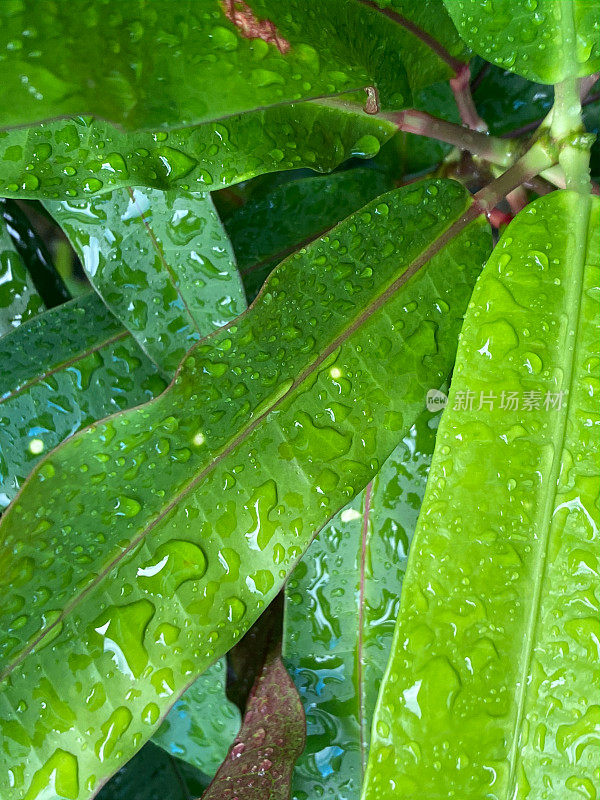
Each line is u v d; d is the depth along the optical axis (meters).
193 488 0.26
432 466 0.25
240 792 0.31
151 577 0.26
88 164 0.28
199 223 0.33
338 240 0.28
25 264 0.36
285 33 0.25
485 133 0.34
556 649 0.25
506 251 0.27
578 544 0.25
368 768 0.24
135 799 0.39
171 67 0.23
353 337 0.28
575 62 0.27
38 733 0.24
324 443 0.27
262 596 0.26
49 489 0.25
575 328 0.26
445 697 0.24
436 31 0.30
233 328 0.27
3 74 0.22
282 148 0.29
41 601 0.25
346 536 0.33
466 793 0.24
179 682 0.25
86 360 0.35
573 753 0.24
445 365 0.28
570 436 0.26
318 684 0.34
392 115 0.31
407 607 0.25
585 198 0.27
